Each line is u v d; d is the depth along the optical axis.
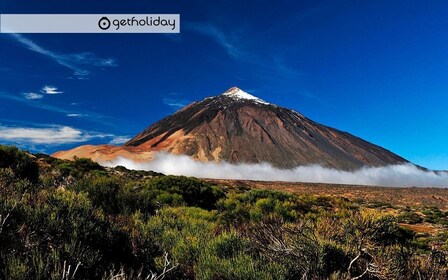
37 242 4.56
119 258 5.50
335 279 4.58
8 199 5.42
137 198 10.23
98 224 5.82
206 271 4.95
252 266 4.77
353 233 6.25
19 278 3.62
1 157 11.83
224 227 8.67
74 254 4.52
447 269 5.09
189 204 16.84
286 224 6.56
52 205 5.66
